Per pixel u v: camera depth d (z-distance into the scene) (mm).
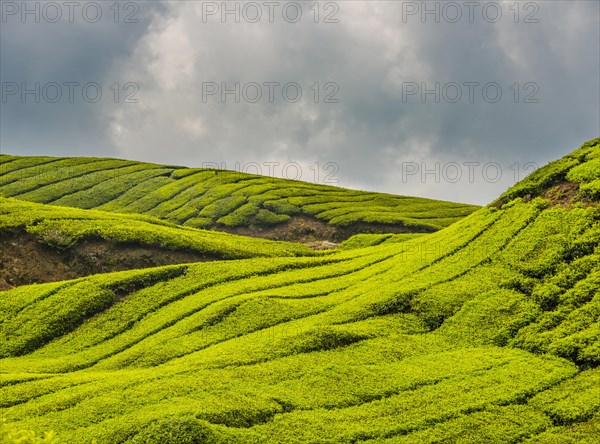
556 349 25031
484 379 23562
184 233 48281
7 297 35156
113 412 21391
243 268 39406
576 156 37406
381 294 31688
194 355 27391
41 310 33625
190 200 76562
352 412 21688
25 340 31219
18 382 25344
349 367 24906
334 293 34406
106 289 35688
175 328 31141
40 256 41625
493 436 20062
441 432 20375
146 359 27891
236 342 28312
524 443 19641
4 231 42281
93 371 27484
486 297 29594
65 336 32094
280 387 23266
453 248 35438
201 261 44156
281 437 19938
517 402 22047
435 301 30078
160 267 39156
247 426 20641
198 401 21672
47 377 26062
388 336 27875
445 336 27781
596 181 33219
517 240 33156
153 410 21062
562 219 32531
